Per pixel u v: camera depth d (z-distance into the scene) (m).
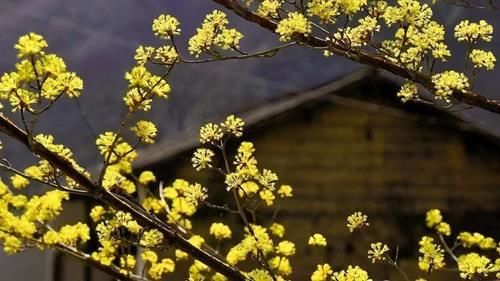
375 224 6.57
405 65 2.43
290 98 7.39
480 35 2.38
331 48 2.38
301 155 6.62
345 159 6.65
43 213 3.14
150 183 6.16
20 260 11.02
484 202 6.66
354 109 6.64
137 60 2.31
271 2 2.42
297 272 6.38
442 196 6.68
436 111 6.60
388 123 6.69
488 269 2.56
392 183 6.64
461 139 6.69
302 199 6.54
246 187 3.13
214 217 6.16
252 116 7.09
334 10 2.32
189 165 6.20
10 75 1.96
